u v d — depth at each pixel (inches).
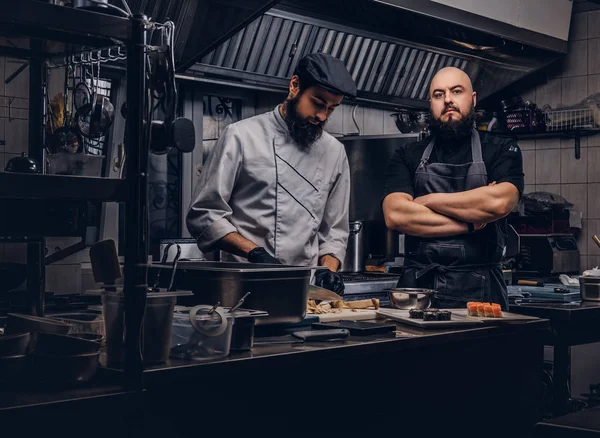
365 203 180.5
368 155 179.9
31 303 83.9
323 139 112.5
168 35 64.7
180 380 61.1
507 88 223.1
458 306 102.7
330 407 72.9
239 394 65.5
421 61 186.2
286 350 68.5
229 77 153.0
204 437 63.0
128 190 59.1
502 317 91.2
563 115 205.8
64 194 56.4
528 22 187.9
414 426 81.2
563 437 55.0
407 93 191.9
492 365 91.3
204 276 72.8
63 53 85.5
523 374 95.9
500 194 103.5
